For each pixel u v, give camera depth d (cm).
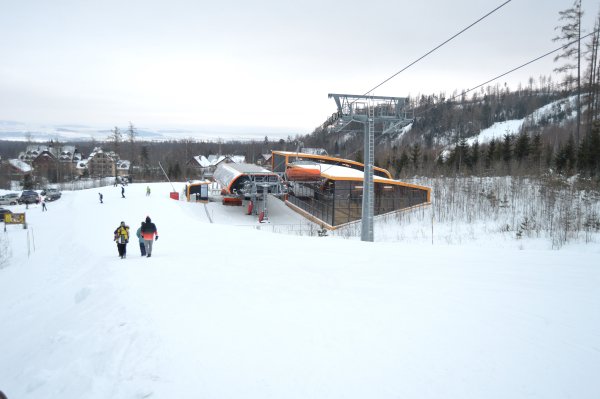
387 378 535
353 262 1223
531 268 1070
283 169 5522
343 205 4006
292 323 735
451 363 568
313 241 1758
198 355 628
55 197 5991
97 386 583
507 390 499
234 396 513
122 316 845
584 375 527
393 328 693
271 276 1078
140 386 557
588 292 852
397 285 951
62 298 1252
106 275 1246
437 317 737
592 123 4253
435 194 4481
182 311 829
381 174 5331
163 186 7012
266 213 4459
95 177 10875
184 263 1323
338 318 750
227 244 1756
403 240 2977
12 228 3806
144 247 1555
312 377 545
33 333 995
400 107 2547
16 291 1700
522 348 606
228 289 971
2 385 728
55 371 689
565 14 4072
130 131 10825
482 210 3609
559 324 689
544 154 5606
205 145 19525
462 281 968
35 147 13562
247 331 708
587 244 2231
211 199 5522
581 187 3338
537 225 2822
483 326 690
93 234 2741
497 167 5041
